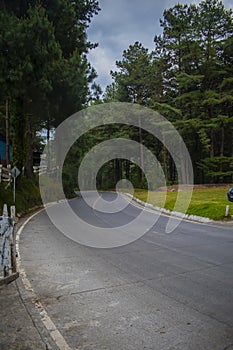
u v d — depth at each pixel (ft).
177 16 116.98
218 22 112.37
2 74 48.24
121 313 13.06
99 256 23.61
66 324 11.98
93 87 77.30
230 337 11.04
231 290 15.99
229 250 26.22
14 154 66.08
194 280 17.67
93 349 10.17
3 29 47.91
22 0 58.18
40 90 53.83
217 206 54.70
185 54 115.34
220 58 118.32
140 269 19.97
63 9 62.18
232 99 107.45
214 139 131.75
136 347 10.32
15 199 56.90
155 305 13.93
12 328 11.53
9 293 15.25
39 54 51.03
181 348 10.27
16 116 65.05
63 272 19.08
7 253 17.19
